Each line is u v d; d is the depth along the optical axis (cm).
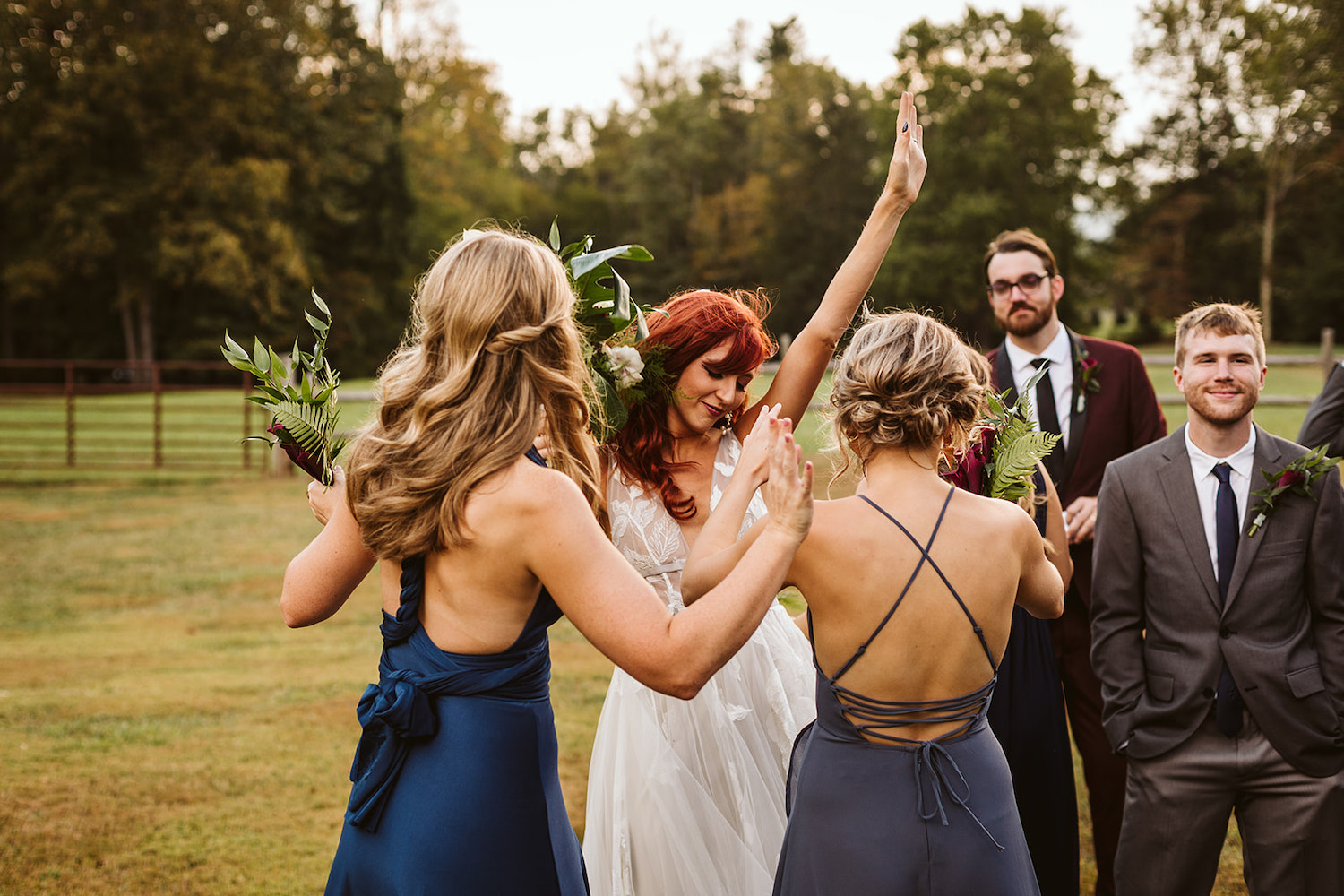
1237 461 270
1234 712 259
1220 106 4534
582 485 180
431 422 166
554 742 181
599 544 167
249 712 514
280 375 199
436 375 170
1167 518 271
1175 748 266
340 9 4219
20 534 1018
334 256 4250
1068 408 374
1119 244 4806
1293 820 256
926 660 187
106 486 1354
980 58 4103
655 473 255
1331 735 253
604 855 255
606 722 259
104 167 3531
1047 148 3969
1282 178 4325
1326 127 4100
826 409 204
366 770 175
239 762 445
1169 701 267
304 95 3831
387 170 4281
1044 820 290
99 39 3453
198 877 340
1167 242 4622
